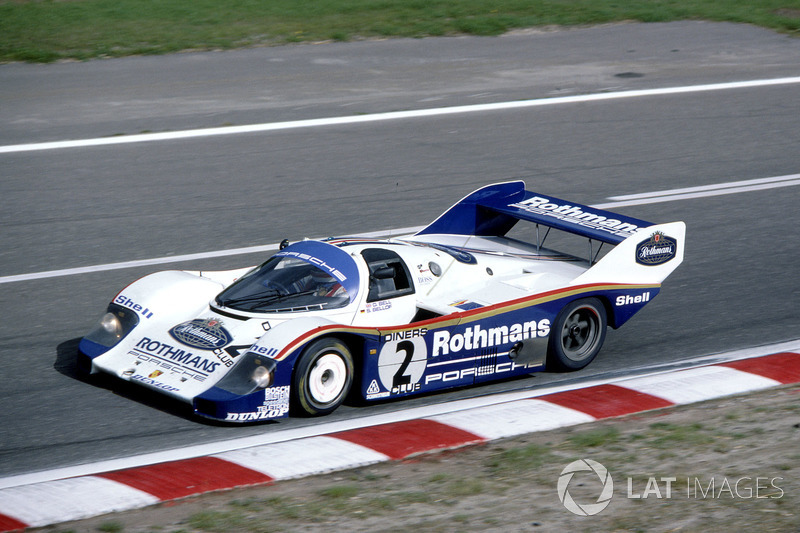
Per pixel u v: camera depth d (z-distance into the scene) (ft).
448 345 87.25
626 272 99.91
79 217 142.82
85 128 190.49
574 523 61.41
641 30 282.15
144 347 86.69
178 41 257.55
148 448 75.97
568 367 95.30
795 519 61.26
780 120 202.80
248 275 92.89
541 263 107.55
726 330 107.04
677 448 73.82
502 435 77.61
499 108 209.26
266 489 67.77
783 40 275.18
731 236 139.03
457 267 97.60
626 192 157.99
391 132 191.93
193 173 165.78
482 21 282.56
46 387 88.69
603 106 211.61
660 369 95.96
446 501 65.00
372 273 90.48
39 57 239.09
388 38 268.00
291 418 81.92
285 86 222.89
